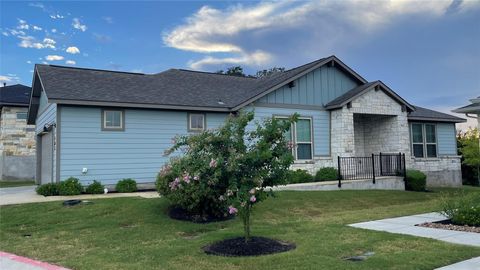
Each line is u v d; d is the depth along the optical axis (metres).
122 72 17.50
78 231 8.51
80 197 12.14
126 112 14.37
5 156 25.08
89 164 13.58
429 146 21.69
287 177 6.98
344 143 17.45
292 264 5.70
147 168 14.61
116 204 10.73
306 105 17.67
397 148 18.64
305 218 10.28
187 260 6.09
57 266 6.01
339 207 12.14
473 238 7.31
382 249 6.53
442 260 5.80
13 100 25.17
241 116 7.25
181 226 8.94
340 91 18.70
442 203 10.44
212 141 7.03
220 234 7.91
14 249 7.23
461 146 26.61
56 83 14.06
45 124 16.17
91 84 14.83
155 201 10.97
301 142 17.34
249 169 6.83
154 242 7.52
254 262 5.87
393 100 18.75
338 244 6.85
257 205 11.25
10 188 18.08
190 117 15.59
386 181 16.97
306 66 17.95
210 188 8.37
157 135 14.89
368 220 9.50
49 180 15.74
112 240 7.71
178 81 18.17
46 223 9.22
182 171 7.63
